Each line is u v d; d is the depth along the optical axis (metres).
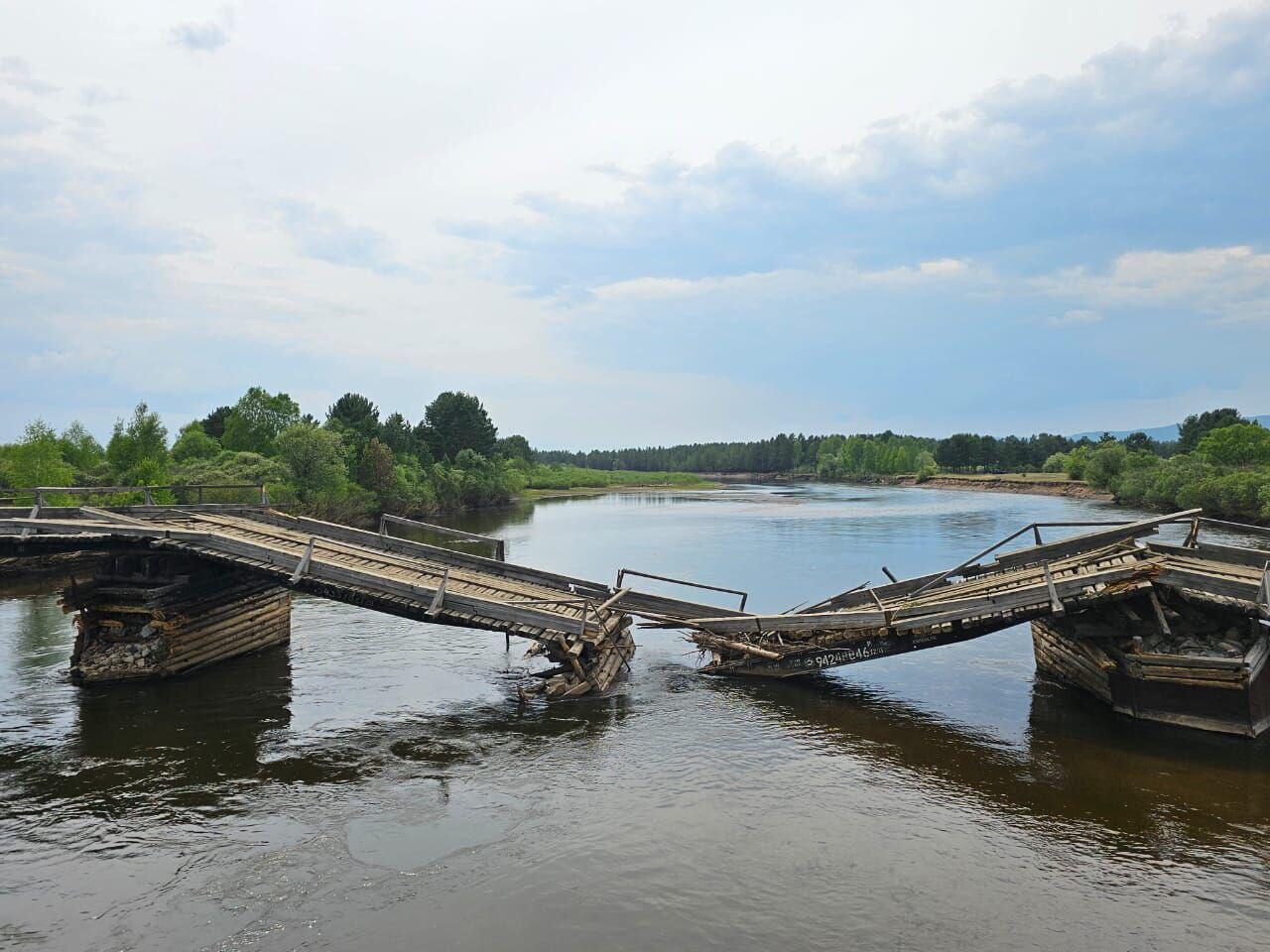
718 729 19.44
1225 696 17.84
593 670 23.11
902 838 13.66
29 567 43.47
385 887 12.18
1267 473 83.75
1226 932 10.84
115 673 23.28
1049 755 17.23
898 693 22.47
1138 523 22.89
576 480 195.50
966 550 58.84
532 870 12.68
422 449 124.38
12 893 11.99
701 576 47.56
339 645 28.80
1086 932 10.90
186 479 71.50
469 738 18.81
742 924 11.18
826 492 173.88
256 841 13.66
